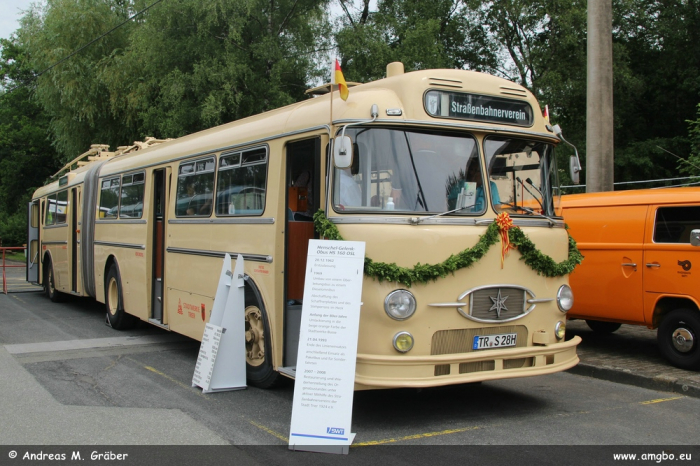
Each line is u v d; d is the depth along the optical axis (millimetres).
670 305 8609
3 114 47750
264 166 7152
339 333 5344
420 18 25719
